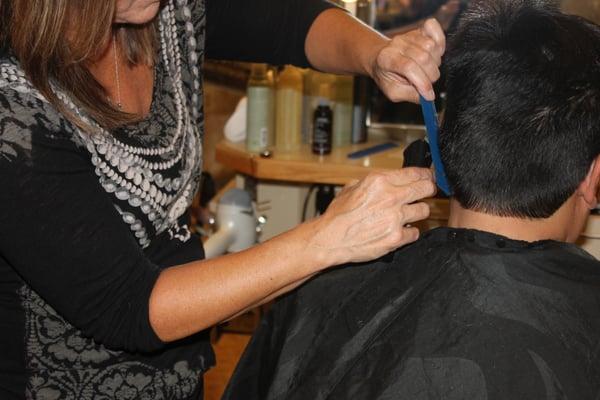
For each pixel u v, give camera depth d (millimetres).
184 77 1383
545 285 1110
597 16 2146
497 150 1103
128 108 1297
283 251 1114
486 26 1120
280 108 2256
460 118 1121
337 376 1195
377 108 2338
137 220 1237
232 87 2998
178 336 1145
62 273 1091
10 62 1090
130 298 1123
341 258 1114
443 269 1168
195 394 1397
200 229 2418
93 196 1112
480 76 1102
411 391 1116
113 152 1175
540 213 1126
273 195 2336
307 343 1257
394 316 1185
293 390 1237
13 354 1237
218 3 1513
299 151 2271
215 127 3049
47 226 1065
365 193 1104
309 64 1560
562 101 1069
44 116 1071
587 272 1115
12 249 1080
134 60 1316
